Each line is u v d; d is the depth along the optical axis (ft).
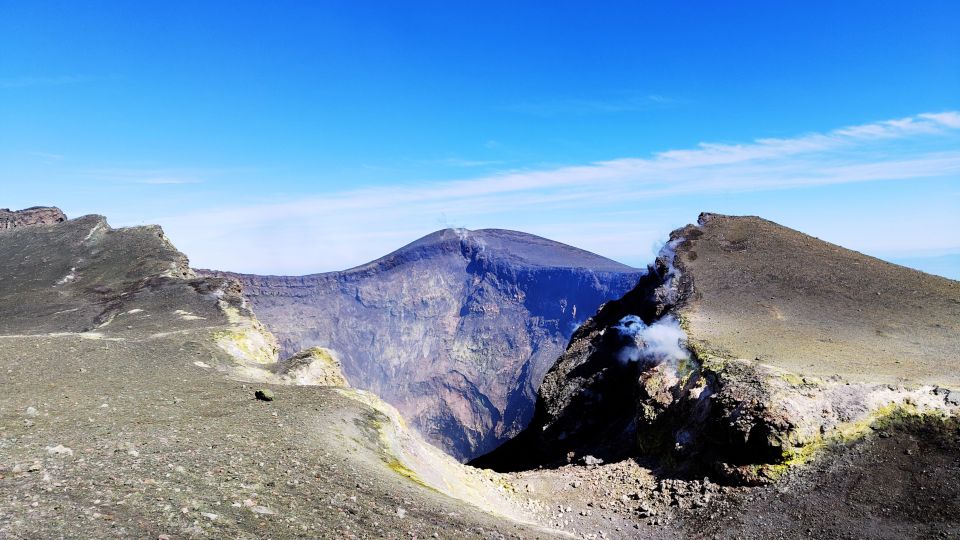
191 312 225.35
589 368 217.77
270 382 138.21
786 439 107.34
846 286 206.28
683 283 220.23
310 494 59.47
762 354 140.67
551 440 205.67
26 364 117.60
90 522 40.37
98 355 134.00
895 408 109.70
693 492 112.98
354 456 82.33
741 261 237.25
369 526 54.24
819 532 88.02
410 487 76.43
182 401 99.19
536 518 112.88
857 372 124.57
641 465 137.18
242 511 49.37
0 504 41.19
